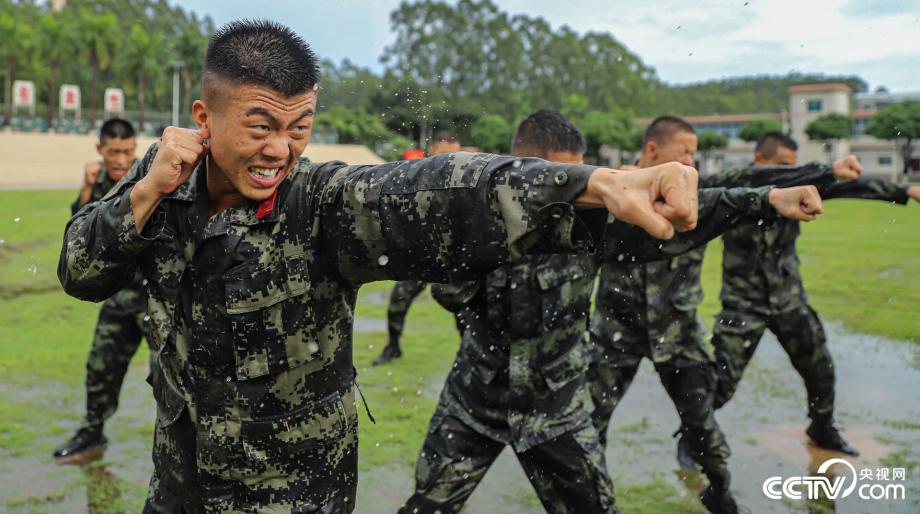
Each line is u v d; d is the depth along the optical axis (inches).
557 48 2967.5
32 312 311.3
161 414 75.2
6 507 138.0
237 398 70.3
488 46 2733.8
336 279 70.7
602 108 2970.0
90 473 154.6
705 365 139.5
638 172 52.9
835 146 1803.6
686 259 139.1
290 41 63.1
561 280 106.4
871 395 209.6
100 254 66.0
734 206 103.5
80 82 2765.7
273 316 68.7
